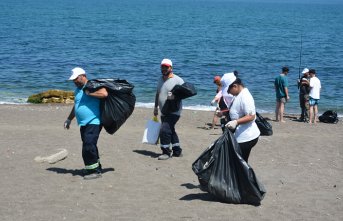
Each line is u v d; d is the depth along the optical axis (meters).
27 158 10.52
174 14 150.25
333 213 7.67
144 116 17.72
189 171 9.90
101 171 9.56
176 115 10.80
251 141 8.13
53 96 21.75
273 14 182.38
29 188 8.54
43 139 12.45
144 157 10.94
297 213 7.61
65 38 58.66
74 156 10.85
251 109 8.04
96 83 8.95
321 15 184.62
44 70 33.12
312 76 18.47
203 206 7.79
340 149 12.54
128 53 45.91
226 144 7.94
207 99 24.55
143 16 128.50
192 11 186.25
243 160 7.85
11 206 7.63
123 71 34.59
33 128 14.20
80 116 9.09
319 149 12.45
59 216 7.24
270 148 12.28
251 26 98.25
